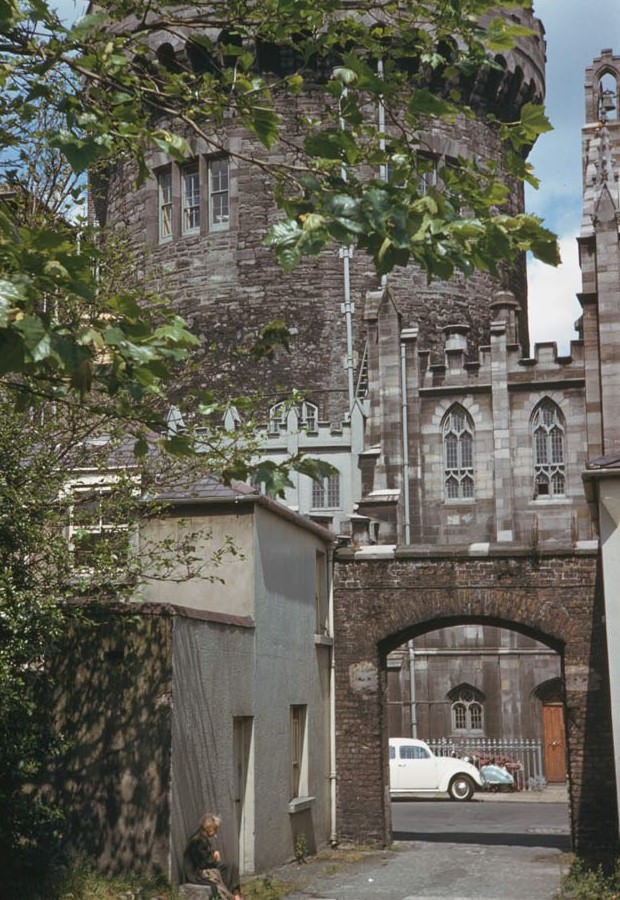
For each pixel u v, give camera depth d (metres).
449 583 22.06
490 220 8.37
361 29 10.06
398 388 46.19
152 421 9.73
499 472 45.31
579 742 20.89
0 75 9.24
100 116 9.12
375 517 36.19
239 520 19.19
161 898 14.38
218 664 17.27
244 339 49.72
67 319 11.86
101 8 10.38
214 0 10.48
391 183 8.43
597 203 44.47
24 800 14.55
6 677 13.61
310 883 17.92
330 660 22.97
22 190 15.32
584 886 16.80
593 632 21.23
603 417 43.19
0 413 14.76
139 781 15.33
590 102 50.69
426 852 21.59
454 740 42.97
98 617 15.81
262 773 18.80
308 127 10.16
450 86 49.75
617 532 17.11
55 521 15.17
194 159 50.56
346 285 49.47
